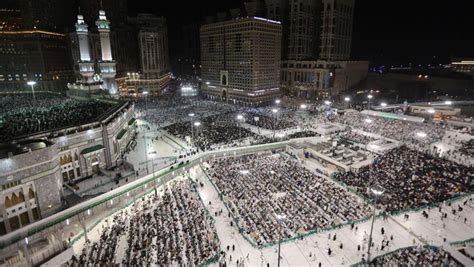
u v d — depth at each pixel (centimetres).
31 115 6931
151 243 3750
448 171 5503
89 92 10875
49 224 3719
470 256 3481
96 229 4262
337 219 4250
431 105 11250
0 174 3681
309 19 16375
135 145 7862
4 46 14950
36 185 4088
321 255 3625
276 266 3462
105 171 5931
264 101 14625
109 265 3359
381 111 10531
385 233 3981
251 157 6888
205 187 5428
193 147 7431
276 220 4225
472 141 7294
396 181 5200
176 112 12156
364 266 3372
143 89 18362
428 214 4344
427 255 3450
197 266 3378
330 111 11138
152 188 5322
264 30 13725
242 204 4666
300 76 16338
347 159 6341
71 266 3447
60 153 5269
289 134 8594
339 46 16988
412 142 7406
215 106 13725
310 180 5500
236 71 14588
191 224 4172
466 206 4506
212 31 15688
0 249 3288
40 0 17112
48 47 15775
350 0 16675
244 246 3816
